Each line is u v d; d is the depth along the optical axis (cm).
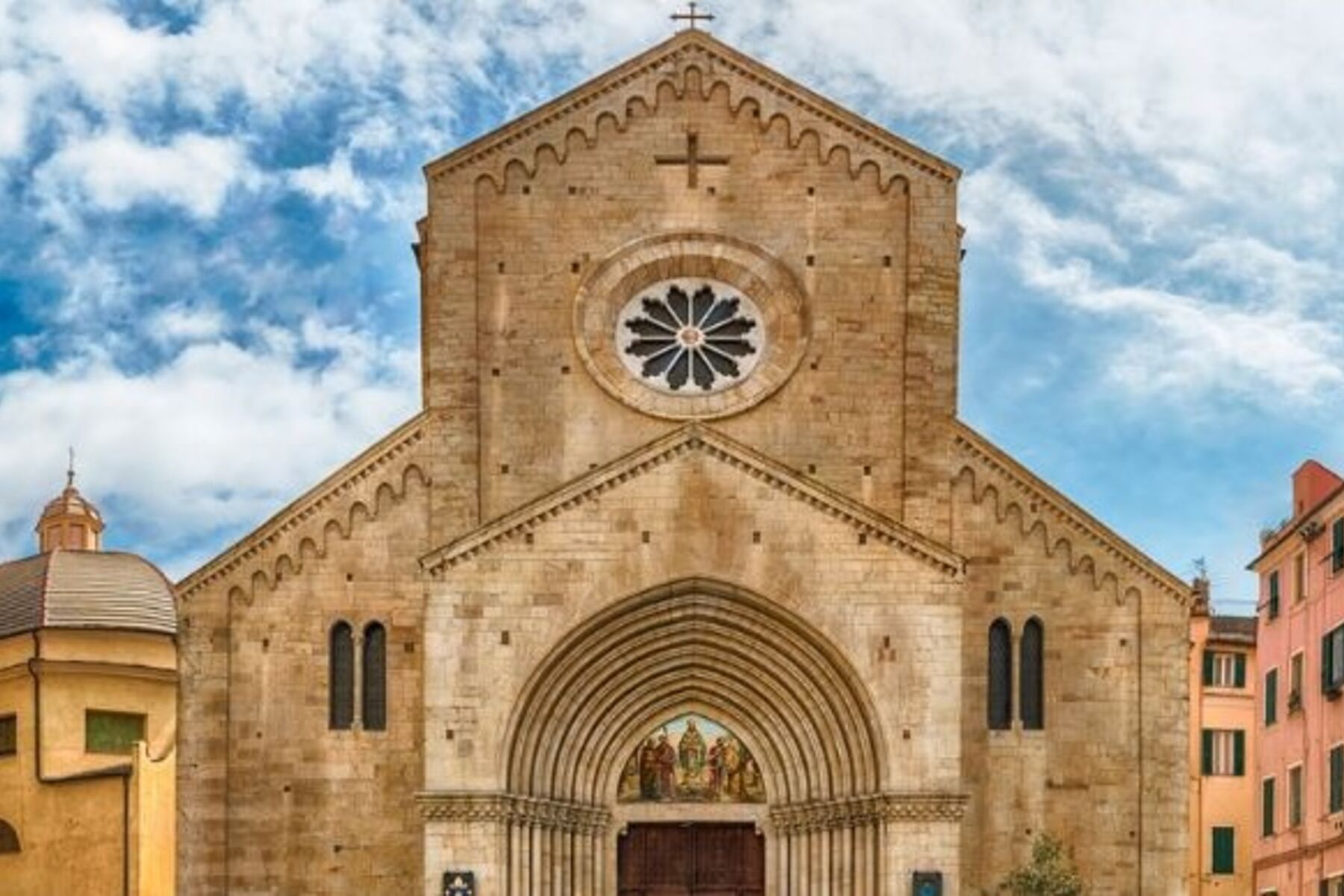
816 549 6034
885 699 5975
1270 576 8188
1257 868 8275
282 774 6194
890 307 6500
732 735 6278
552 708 6072
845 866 6028
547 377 6450
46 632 7638
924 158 6525
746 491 6062
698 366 6500
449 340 6431
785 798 6219
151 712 7800
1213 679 9638
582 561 6028
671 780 6272
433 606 5988
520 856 5962
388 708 6238
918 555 6022
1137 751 6250
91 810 7312
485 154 6525
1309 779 7544
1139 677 6272
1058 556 6331
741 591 6031
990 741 6247
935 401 6431
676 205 6544
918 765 5947
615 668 6141
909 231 6519
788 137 6556
